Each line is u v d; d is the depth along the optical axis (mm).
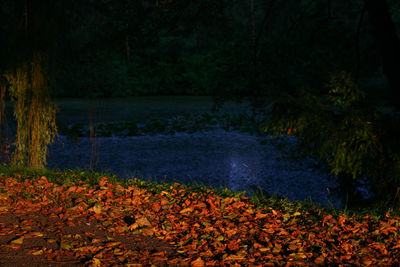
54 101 7500
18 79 7020
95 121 14680
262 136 12000
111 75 24469
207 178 8125
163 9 8039
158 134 12500
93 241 3848
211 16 8203
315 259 3750
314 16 9219
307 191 7562
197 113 16875
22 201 4773
